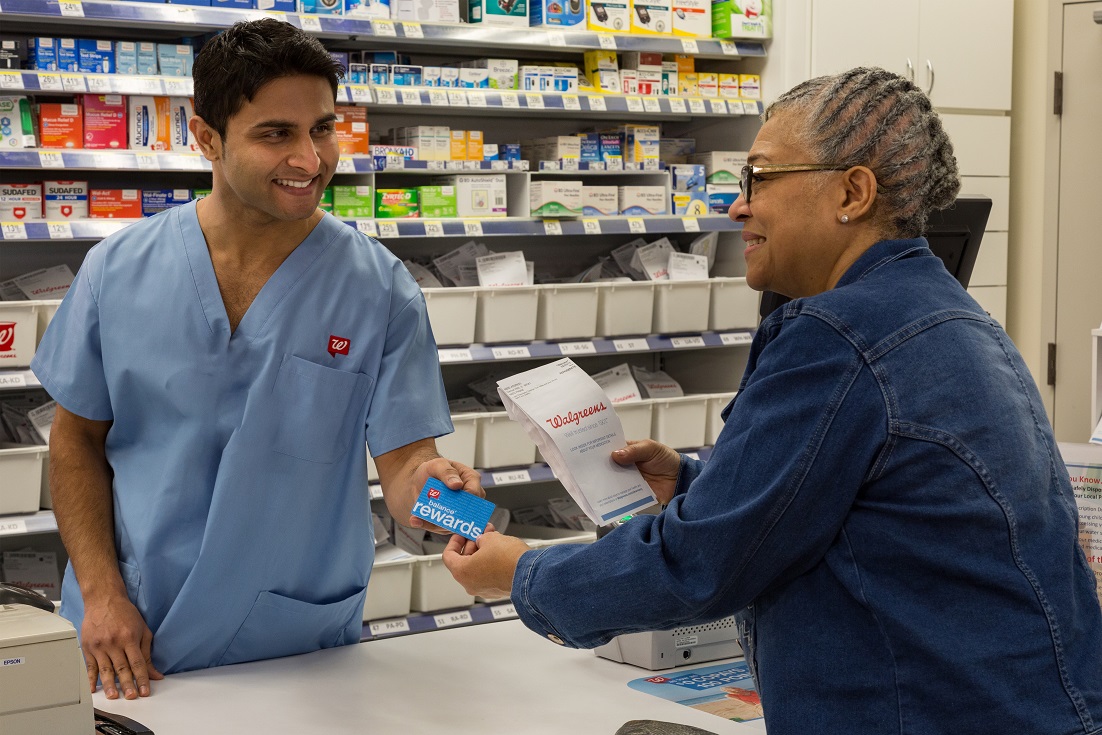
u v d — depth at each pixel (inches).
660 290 176.2
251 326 77.2
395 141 170.9
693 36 179.3
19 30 150.8
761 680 50.3
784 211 51.1
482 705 67.4
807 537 47.0
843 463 46.6
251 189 71.0
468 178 164.7
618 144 179.2
